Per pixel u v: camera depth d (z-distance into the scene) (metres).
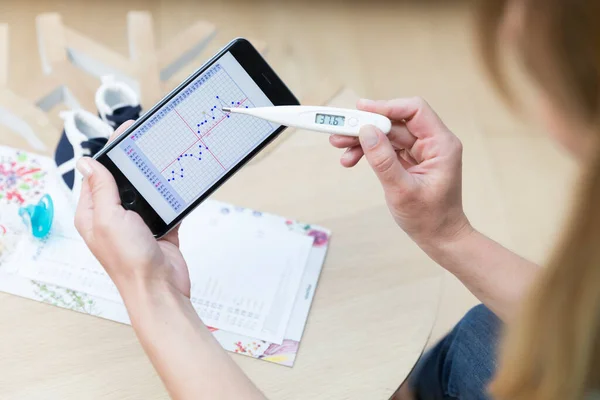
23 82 0.84
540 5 0.32
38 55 1.44
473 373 0.77
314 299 0.71
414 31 1.69
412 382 0.84
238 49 0.67
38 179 0.77
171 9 1.59
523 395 0.46
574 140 0.38
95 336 0.66
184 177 0.66
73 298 0.68
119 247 0.56
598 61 0.31
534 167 1.50
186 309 0.57
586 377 0.44
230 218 0.76
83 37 0.90
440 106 1.57
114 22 1.55
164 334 0.55
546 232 1.41
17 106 0.81
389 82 1.59
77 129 0.74
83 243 0.72
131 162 0.65
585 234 0.35
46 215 0.72
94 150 0.73
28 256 0.70
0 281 0.68
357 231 0.77
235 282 0.71
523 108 0.39
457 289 1.25
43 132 0.80
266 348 0.67
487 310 0.81
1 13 1.49
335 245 0.76
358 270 0.74
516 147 1.52
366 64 1.61
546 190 1.47
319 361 0.67
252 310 0.70
